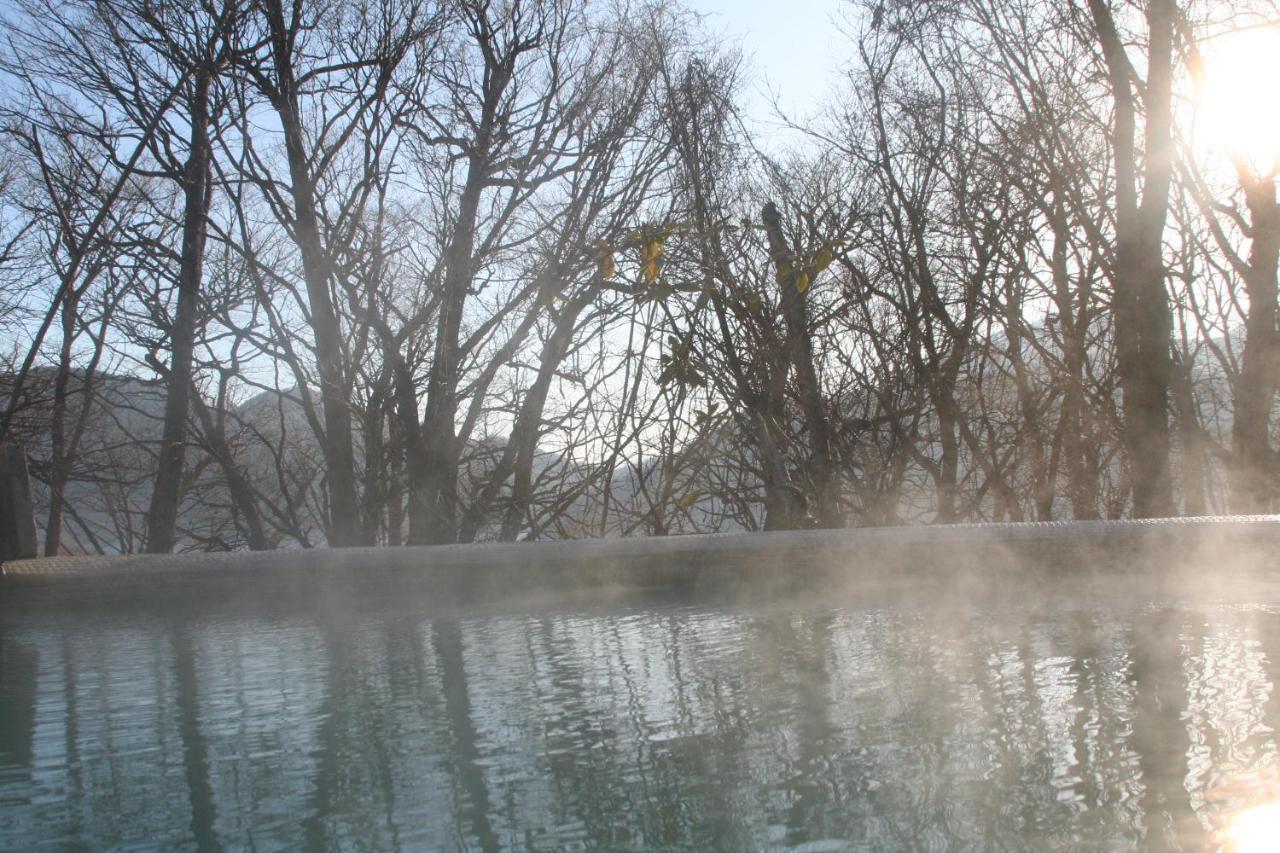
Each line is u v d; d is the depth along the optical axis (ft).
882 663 7.92
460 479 35.68
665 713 6.67
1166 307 25.23
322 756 5.98
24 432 39.63
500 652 9.32
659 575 13.32
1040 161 28.30
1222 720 5.83
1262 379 30.27
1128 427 25.43
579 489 31.81
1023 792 4.86
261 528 40.11
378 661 9.09
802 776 5.25
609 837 4.55
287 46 31.71
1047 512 29.50
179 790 5.42
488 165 33.12
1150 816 4.49
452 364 32.32
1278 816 4.42
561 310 32.78
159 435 45.01
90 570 13.32
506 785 5.32
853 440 29.22
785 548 13.14
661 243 26.84
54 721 7.07
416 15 32.45
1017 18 28.22
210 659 9.52
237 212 33.27
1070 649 8.10
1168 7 24.52
